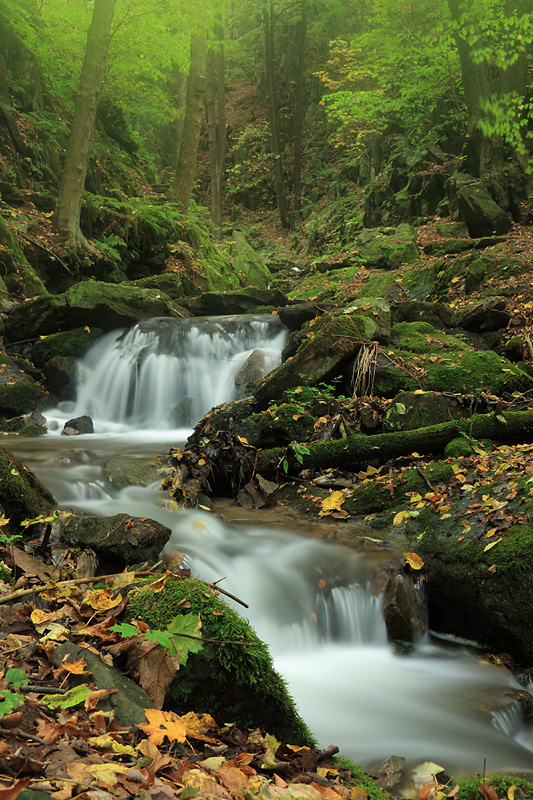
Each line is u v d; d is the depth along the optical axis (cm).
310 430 679
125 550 409
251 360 967
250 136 3331
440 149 1997
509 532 442
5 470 452
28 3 1797
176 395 1012
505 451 593
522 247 1359
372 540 502
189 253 1712
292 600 426
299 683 380
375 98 2102
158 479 620
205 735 265
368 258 1709
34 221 1393
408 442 625
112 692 254
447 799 271
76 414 1010
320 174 2825
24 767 202
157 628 292
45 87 1803
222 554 461
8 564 367
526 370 788
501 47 1528
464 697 373
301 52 2800
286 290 1978
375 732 338
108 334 1141
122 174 1948
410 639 440
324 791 240
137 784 205
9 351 1123
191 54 1983
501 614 417
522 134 1645
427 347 831
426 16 2064
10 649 276
